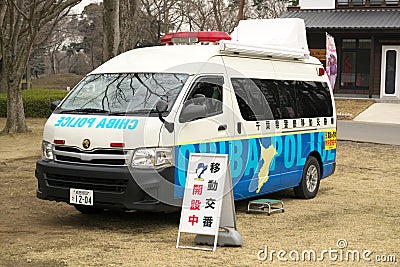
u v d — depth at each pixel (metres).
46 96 27.52
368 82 33.34
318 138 11.11
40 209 9.64
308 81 11.03
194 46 9.29
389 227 8.78
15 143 17.86
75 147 8.12
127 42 17.14
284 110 10.17
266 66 9.98
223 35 10.32
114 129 7.94
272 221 9.06
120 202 7.85
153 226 8.53
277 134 9.91
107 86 8.86
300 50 10.84
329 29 31.38
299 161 10.55
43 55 60.88
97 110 8.45
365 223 9.02
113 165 7.93
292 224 8.89
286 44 11.24
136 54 9.41
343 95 33.50
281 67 10.37
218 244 7.50
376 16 32.75
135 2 18.31
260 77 9.74
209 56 8.91
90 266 6.57
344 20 32.47
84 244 7.50
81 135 8.09
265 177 9.68
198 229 7.38
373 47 32.28
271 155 9.77
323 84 11.51
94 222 8.77
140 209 7.83
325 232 8.41
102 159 7.97
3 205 9.90
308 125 10.78
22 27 19.44
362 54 33.31
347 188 12.17
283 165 10.11
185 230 7.44
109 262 6.73
